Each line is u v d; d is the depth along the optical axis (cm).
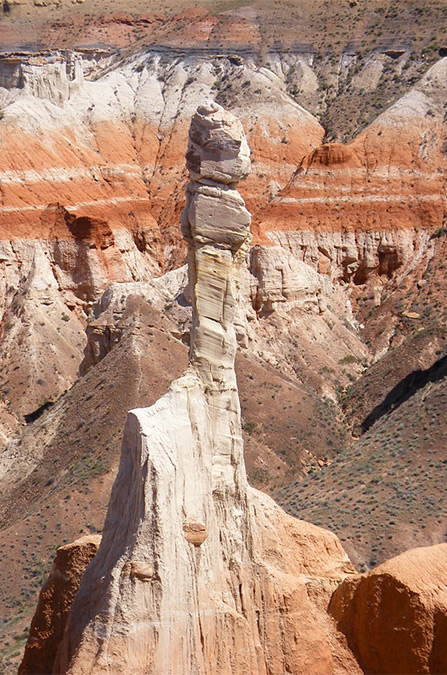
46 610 3300
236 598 2962
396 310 15750
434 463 7994
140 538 2805
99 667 2714
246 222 3120
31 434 10325
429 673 2931
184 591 2822
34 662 3288
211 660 2833
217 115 3103
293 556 3212
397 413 9356
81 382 10788
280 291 13575
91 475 9025
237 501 3056
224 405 3078
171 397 2981
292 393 11450
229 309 3108
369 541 6900
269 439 10562
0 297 16250
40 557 8038
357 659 3045
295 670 2955
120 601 2772
